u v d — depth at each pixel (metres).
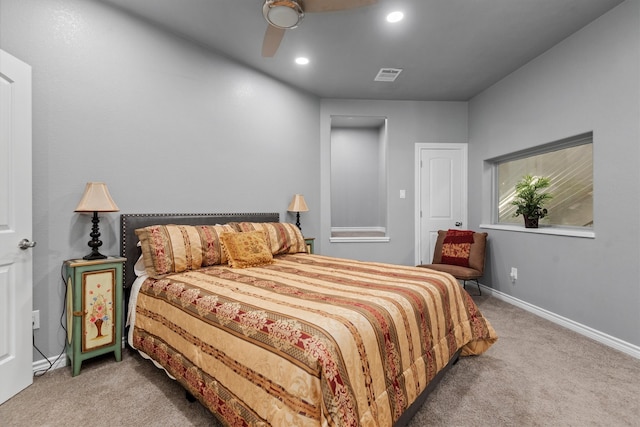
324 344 1.06
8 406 1.62
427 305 1.66
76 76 2.18
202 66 2.94
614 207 2.38
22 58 1.94
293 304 1.40
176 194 2.75
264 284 1.80
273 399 1.10
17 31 1.92
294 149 3.87
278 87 3.67
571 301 2.75
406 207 4.43
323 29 2.67
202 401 1.46
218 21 2.57
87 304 1.97
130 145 2.46
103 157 2.31
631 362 2.12
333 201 6.75
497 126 3.80
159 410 1.58
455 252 3.81
